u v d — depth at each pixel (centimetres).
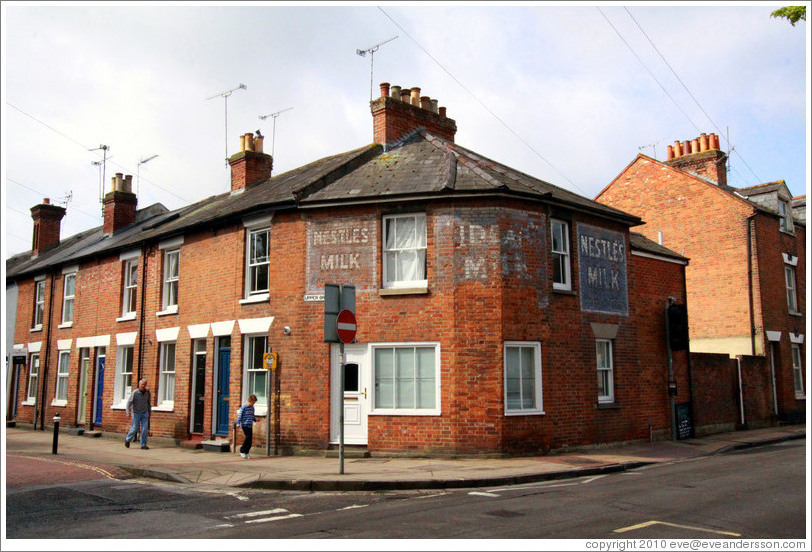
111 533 805
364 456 1477
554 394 1540
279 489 1146
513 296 1498
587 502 957
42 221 3209
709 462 1425
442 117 2022
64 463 1421
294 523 850
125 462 1435
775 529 782
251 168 2253
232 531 808
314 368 1552
